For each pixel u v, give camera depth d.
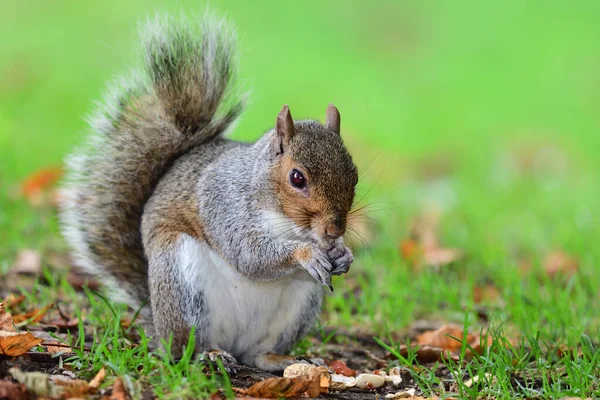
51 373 7.68
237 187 8.95
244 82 10.51
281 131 8.82
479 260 13.38
